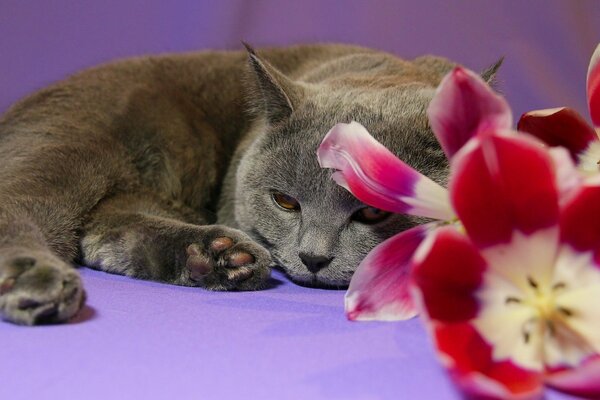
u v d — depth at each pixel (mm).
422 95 603
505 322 434
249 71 618
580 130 519
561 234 442
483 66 915
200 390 423
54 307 480
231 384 427
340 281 572
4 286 479
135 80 685
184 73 712
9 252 498
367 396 420
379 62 708
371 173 488
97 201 619
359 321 493
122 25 883
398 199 488
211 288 568
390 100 599
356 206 559
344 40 917
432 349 458
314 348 458
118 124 648
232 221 672
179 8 882
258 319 497
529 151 432
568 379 413
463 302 433
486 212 437
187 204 682
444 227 450
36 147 615
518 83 908
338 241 564
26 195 584
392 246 489
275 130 603
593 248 443
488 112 459
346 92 616
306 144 579
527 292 440
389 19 918
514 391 406
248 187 616
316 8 910
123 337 469
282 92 597
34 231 546
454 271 432
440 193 485
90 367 439
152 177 660
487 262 439
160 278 585
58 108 649
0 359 446
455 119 463
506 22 915
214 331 478
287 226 593
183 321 491
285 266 591
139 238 593
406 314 484
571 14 908
